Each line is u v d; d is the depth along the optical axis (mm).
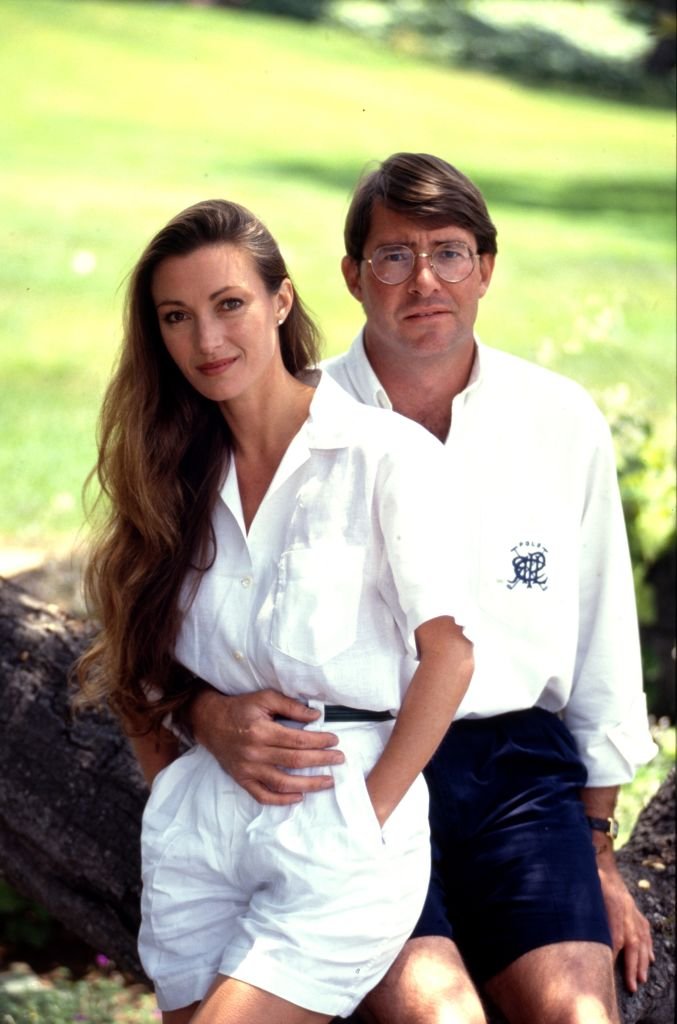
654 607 10617
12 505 14109
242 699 5625
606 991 5691
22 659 7859
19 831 7496
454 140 41812
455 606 5383
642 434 11312
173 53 49094
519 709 6453
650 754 6680
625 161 40594
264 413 5637
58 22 50719
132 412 5766
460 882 6141
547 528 6461
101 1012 9188
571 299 23297
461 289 6418
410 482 5398
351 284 6801
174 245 5457
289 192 31750
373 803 5402
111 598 5941
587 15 59844
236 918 5629
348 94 47125
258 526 5617
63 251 24844
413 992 5492
